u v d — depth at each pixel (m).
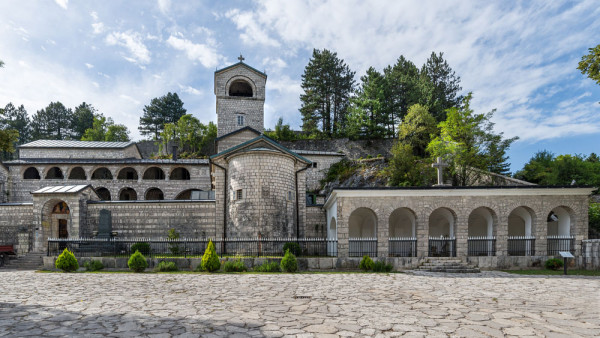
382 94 54.19
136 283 15.19
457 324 8.87
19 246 27.91
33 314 9.82
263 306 10.74
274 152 24.30
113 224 27.64
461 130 37.69
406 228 27.94
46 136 75.56
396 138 52.56
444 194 21.70
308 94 61.22
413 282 15.51
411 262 20.80
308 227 28.88
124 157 45.88
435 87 55.59
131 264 19.39
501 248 21.45
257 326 8.59
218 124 39.78
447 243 24.73
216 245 24.17
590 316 9.77
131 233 27.55
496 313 10.03
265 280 15.91
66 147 44.50
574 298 12.20
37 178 43.84
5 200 39.16
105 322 8.97
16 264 24.42
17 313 9.95
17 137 20.78
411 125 47.22
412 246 21.95
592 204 26.75
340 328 8.45
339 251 21.00
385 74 62.81
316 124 59.75
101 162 42.00
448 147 36.03
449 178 36.56
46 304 11.09
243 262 20.05
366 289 13.71
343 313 9.90
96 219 27.88
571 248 21.56
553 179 34.81
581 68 18.25
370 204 21.56
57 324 8.83
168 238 26.72
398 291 13.33
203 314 9.76
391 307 10.68
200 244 26.03
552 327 8.68
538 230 21.56
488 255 21.75
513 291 13.48
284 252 21.97
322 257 21.00
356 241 21.34
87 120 79.81
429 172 37.44
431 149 39.06
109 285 14.70
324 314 9.78
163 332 8.13
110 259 21.12
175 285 14.62
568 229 22.19
